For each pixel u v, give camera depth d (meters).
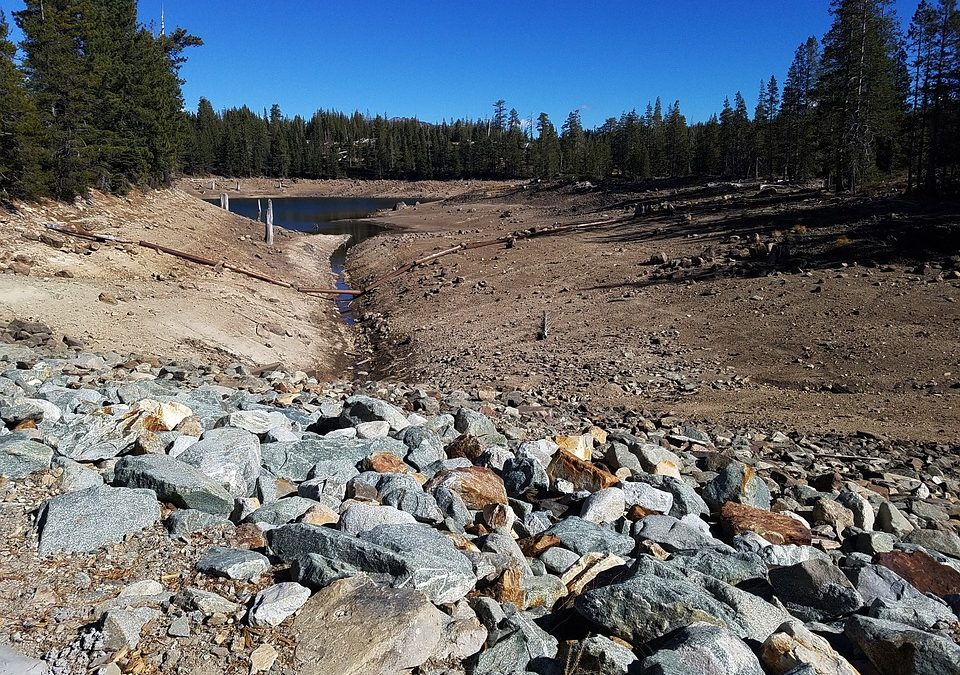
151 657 3.50
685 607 3.94
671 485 7.41
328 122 193.88
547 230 50.22
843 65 50.94
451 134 182.88
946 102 46.12
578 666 3.63
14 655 3.44
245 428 7.61
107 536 4.76
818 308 22.53
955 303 21.53
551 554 5.31
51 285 20.94
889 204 39.34
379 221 78.62
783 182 66.81
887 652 3.75
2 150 30.58
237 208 104.88
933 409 14.35
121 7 50.53
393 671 3.56
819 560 4.77
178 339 19.84
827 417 14.17
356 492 5.81
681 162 109.50
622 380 17.48
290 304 30.34
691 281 28.44
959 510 9.14
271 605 3.85
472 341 23.12
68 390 8.80
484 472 6.81
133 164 45.12
